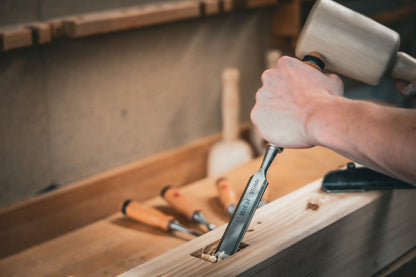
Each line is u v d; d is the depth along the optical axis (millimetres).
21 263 887
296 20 1629
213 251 628
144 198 1555
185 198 1048
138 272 575
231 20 1622
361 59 707
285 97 620
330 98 590
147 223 988
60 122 1340
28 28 1163
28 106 1266
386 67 712
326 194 747
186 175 1651
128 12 1312
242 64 1707
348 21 698
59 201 1368
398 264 817
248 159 1567
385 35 700
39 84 1271
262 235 634
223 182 1105
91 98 1383
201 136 1691
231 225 614
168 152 1601
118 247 928
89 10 1304
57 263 882
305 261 642
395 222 785
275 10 1685
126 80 1440
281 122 621
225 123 1568
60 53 1285
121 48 1399
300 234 633
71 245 938
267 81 636
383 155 527
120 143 1486
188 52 1555
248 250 598
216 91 1681
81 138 1396
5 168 1264
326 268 680
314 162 1113
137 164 1526
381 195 737
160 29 1465
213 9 1449
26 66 1234
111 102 1429
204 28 1566
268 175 1042
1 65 1189
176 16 1376
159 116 1556
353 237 712
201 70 1610
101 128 1430
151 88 1506
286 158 1142
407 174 522
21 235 1310
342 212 688
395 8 1885
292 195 746
